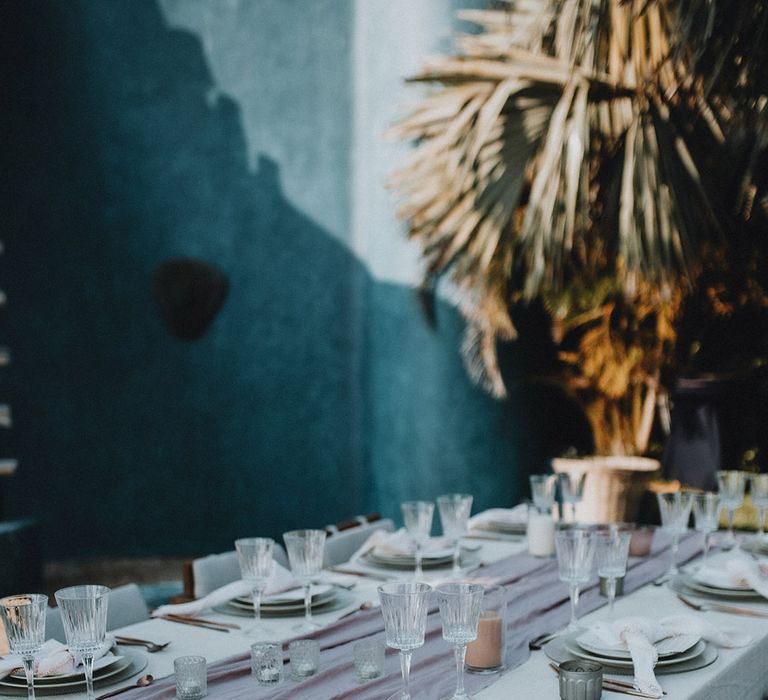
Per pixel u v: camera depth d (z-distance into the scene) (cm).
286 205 624
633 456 552
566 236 436
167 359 630
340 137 618
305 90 621
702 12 365
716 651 183
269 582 221
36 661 172
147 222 629
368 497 599
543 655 184
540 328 579
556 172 434
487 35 511
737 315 544
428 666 178
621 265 505
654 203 422
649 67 444
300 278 623
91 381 629
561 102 434
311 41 618
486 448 554
